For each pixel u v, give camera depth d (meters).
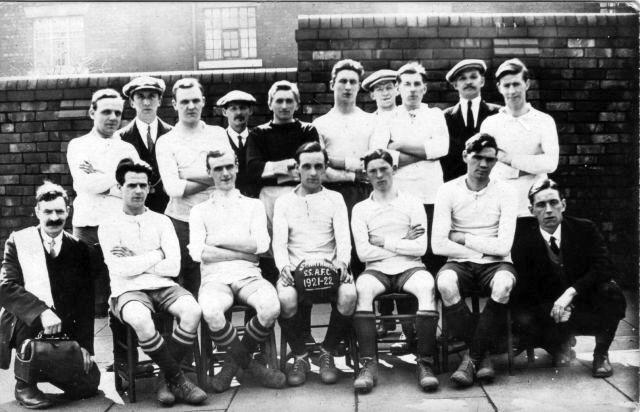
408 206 4.16
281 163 4.41
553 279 4.05
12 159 6.05
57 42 6.26
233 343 3.89
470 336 4.02
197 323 3.82
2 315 3.93
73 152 4.54
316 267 3.88
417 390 3.84
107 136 4.59
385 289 4.04
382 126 4.59
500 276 3.93
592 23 5.73
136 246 3.95
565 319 3.94
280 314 3.98
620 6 6.38
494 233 4.13
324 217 4.17
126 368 4.08
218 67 6.56
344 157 4.59
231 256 4.05
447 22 5.69
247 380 4.12
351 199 4.59
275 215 4.17
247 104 4.75
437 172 4.68
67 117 5.98
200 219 4.09
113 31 6.32
